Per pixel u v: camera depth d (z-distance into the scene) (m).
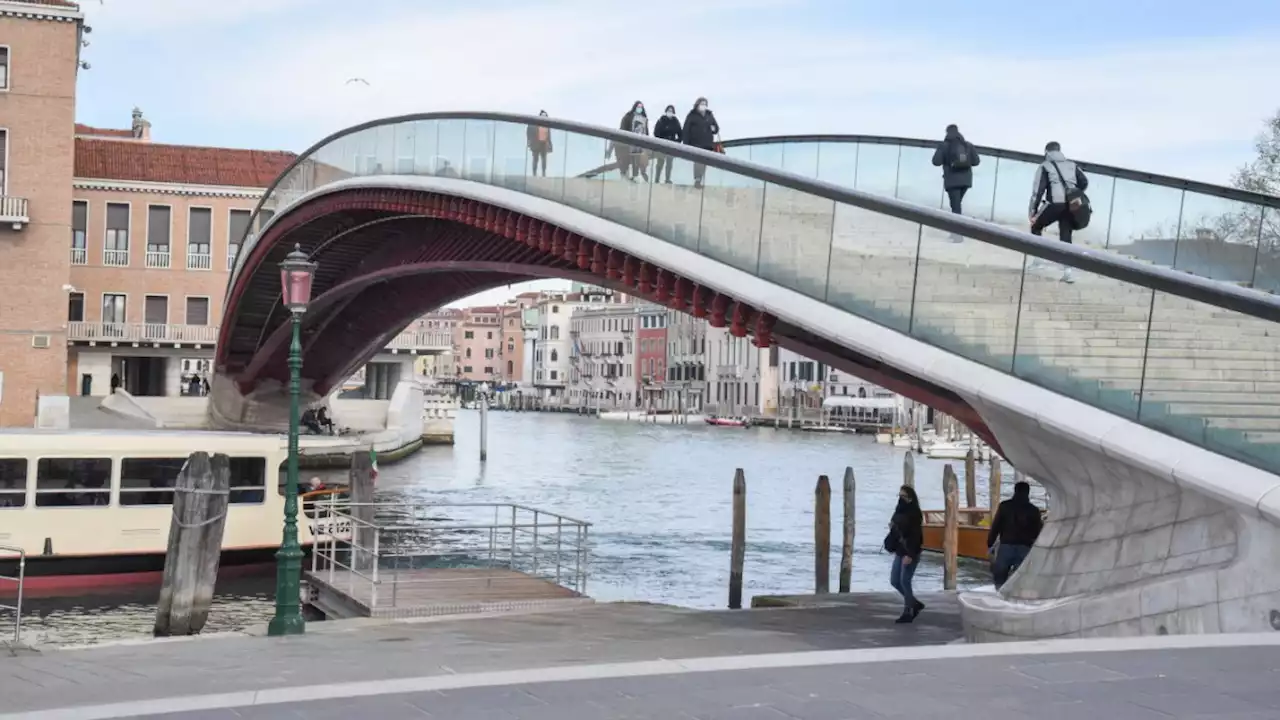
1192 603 10.61
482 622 16.20
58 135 48.69
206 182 57.75
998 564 14.91
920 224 14.09
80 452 23.91
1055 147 16.19
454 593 18.62
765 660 8.16
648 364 150.62
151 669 11.30
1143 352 11.48
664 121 24.17
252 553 25.38
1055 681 7.41
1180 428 11.09
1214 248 15.78
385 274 36.16
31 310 48.28
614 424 128.62
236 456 25.36
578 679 7.68
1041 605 11.99
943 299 13.73
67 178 48.72
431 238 33.78
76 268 56.59
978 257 13.27
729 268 17.75
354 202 32.81
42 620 20.97
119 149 58.44
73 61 48.94
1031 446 12.45
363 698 7.30
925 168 20.36
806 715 6.73
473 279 37.56
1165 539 11.10
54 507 23.73
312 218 35.78
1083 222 16.05
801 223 16.23
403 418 64.06
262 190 58.22
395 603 17.42
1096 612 11.32
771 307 16.31
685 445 87.69
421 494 45.97
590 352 164.00
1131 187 17.05
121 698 9.62
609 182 21.77
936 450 76.44
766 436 102.50
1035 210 16.20
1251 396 10.48
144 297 57.31
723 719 6.69
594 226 21.47
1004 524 14.90
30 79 48.44
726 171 18.11
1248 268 15.26
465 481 52.22
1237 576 10.34
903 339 14.09
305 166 37.31
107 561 24.06
